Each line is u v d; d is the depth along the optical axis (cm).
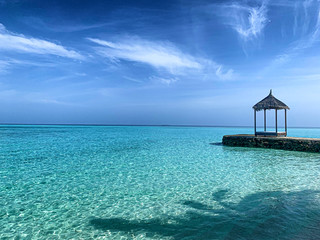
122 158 1368
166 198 663
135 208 589
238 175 937
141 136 3481
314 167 1092
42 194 710
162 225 486
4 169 1066
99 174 965
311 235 410
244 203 607
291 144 1666
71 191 739
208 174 959
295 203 591
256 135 1958
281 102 1912
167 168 1081
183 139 2848
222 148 1853
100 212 566
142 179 883
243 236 416
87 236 446
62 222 511
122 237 438
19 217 540
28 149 1789
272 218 494
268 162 1233
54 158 1369
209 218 512
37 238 440
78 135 3606
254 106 1942
